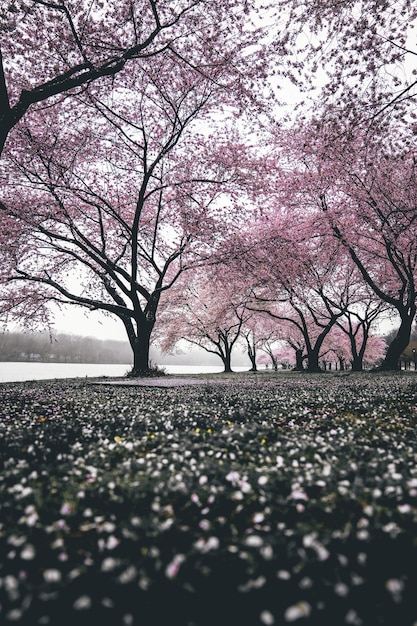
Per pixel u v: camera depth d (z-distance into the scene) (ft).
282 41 39.99
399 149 51.70
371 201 71.92
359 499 9.07
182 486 9.91
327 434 17.16
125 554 7.46
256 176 70.85
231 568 7.09
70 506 9.21
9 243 70.03
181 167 76.84
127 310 78.79
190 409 25.22
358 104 42.09
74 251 82.53
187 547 7.61
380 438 16.39
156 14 40.47
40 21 46.16
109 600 6.10
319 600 6.38
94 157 74.84
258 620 6.16
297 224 88.22
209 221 73.05
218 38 49.83
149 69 63.46
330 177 70.74
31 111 61.93
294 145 71.51
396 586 6.39
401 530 7.73
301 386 45.55
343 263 102.06
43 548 7.68
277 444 14.71
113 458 13.51
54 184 69.05
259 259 72.64
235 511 8.93
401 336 86.48
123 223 78.84
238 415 22.80
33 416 24.00
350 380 55.77
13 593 6.16
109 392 40.09
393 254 88.79
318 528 8.03
